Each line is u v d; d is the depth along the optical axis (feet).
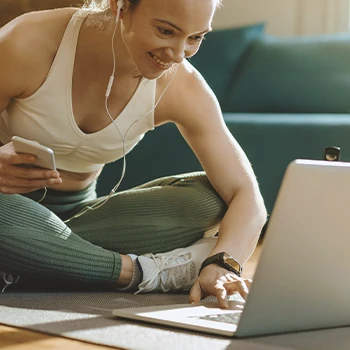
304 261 5.27
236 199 7.65
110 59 7.01
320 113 14.16
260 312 5.32
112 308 6.60
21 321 5.92
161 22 6.09
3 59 7.03
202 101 7.68
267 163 13.11
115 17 6.82
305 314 5.58
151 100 7.46
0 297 7.07
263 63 14.80
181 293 7.70
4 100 7.23
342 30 16.52
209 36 15.53
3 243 7.02
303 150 12.91
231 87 15.10
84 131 7.50
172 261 7.61
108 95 7.00
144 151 13.88
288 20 16.78
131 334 5.49
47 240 7.18
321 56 14.51
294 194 5.00
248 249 7.43
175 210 7.94
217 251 7.14
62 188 8.23
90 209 8.09
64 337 5.47
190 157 13.60
